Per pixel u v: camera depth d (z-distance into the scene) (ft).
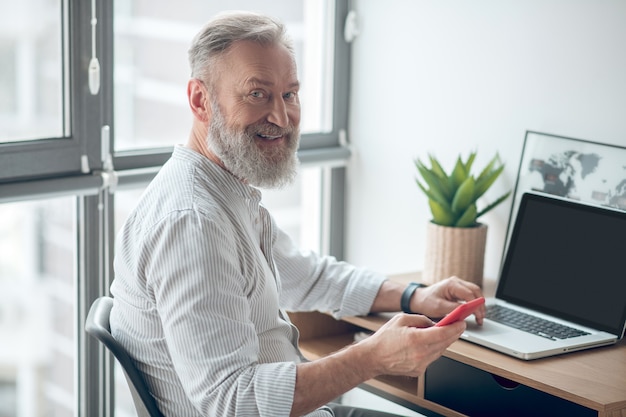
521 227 7.84
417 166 8.52
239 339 5.58
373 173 10.02
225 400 5.45
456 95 9.05
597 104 7.89
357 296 7.54
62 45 8.19
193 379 5.56
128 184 8.53
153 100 8.94
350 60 10.14
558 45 8.13
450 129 9.15
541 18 8.24
